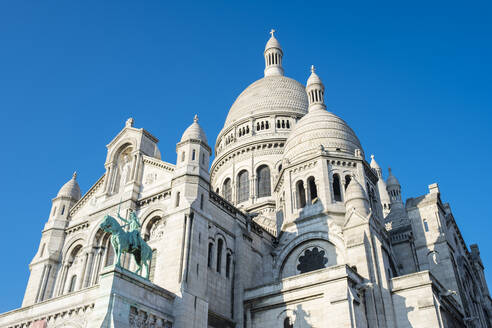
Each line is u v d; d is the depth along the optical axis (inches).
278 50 3912.4
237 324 1706.4
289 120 3154.5
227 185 3073.3
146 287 1400.1
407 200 2377.0
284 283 1678.2
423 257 2180.1
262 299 1702.8
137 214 1886.1
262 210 2760.8
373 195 2301.9
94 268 1903.3
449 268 2102.6
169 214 1708.9
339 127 2378.2
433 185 2380.7
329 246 1958.7
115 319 1258.6
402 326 1614.2
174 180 1790.1
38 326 1498.5
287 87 3385.8
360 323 1487.5
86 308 1428.4
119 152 2175.2
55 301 1524.4
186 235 1617.9
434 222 2235.5
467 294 2231.8
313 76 2758.4
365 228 1815.9
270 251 2086.6
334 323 1471.5
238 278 1811.0
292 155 2347.4
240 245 1888.5
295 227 2097.7
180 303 1471.5
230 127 3265.3
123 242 1386.6
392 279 1713.8
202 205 1749.5
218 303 1691.7
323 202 2080.5
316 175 2171.5
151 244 1786.4
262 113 3179.1
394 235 2282.2
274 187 2650.1
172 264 1577.3
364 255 1738.4
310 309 1571.1
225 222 1895.9
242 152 3053.6
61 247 2102.6
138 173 1989.4
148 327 1359.5
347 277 1536.7
